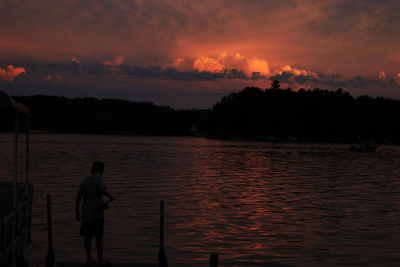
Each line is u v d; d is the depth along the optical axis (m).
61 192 21.34
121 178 29.86
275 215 16.19
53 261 7.87
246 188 25.17
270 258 10.35
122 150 84.31
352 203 19.67
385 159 69.62
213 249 11.09
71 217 14.81
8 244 6.89
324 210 17.55
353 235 12.94
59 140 154.88
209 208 17.53
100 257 7.88
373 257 10.57
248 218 15.48
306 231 13.41
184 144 146.50
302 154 82.81
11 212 6.85
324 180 31.25
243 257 10.39
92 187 7.88
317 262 10.09
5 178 27.64
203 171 37.88
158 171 36.72
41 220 14.27
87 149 84.75
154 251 10.74
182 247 11.20
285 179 31.59
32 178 28.23
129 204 18.20
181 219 15.02
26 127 8.14
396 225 14.52
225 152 86.69
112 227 13.48
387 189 25.78
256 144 165.25
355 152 100.31
